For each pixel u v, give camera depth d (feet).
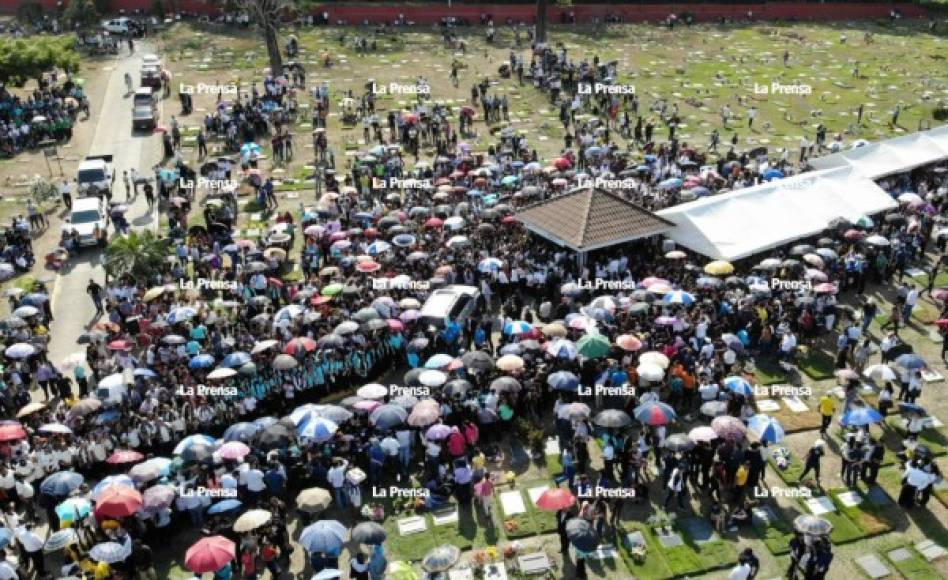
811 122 233.55
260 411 110.42
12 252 152.35
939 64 293.84
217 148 210.79
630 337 111.65
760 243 140.26
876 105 249.55
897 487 96.78
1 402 111.65
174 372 110.42
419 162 201.26
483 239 148.25
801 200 150.82
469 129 221.66
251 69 270.26
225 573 81.87
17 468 95.76
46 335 125.18
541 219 144.25
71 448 98.48
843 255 146.10
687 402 110.22
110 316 127.75
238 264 146.10
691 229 141.49
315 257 145.38
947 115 238.07
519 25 326.44
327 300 127.24
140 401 106.93
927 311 135.44
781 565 85.97
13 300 134.92
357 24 319.68
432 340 119.75
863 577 84.79
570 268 139.44
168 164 200.44
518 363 106.83
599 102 241.35
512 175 180.55
